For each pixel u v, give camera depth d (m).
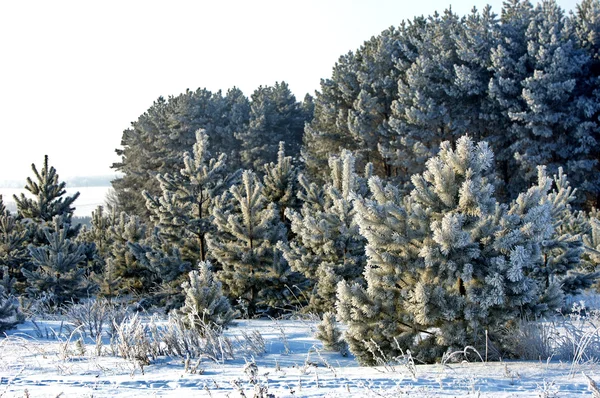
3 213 25.69
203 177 17.91
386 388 4.55
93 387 4.84
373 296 6.81
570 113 39.19
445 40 44.50
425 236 6.77
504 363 5.76
